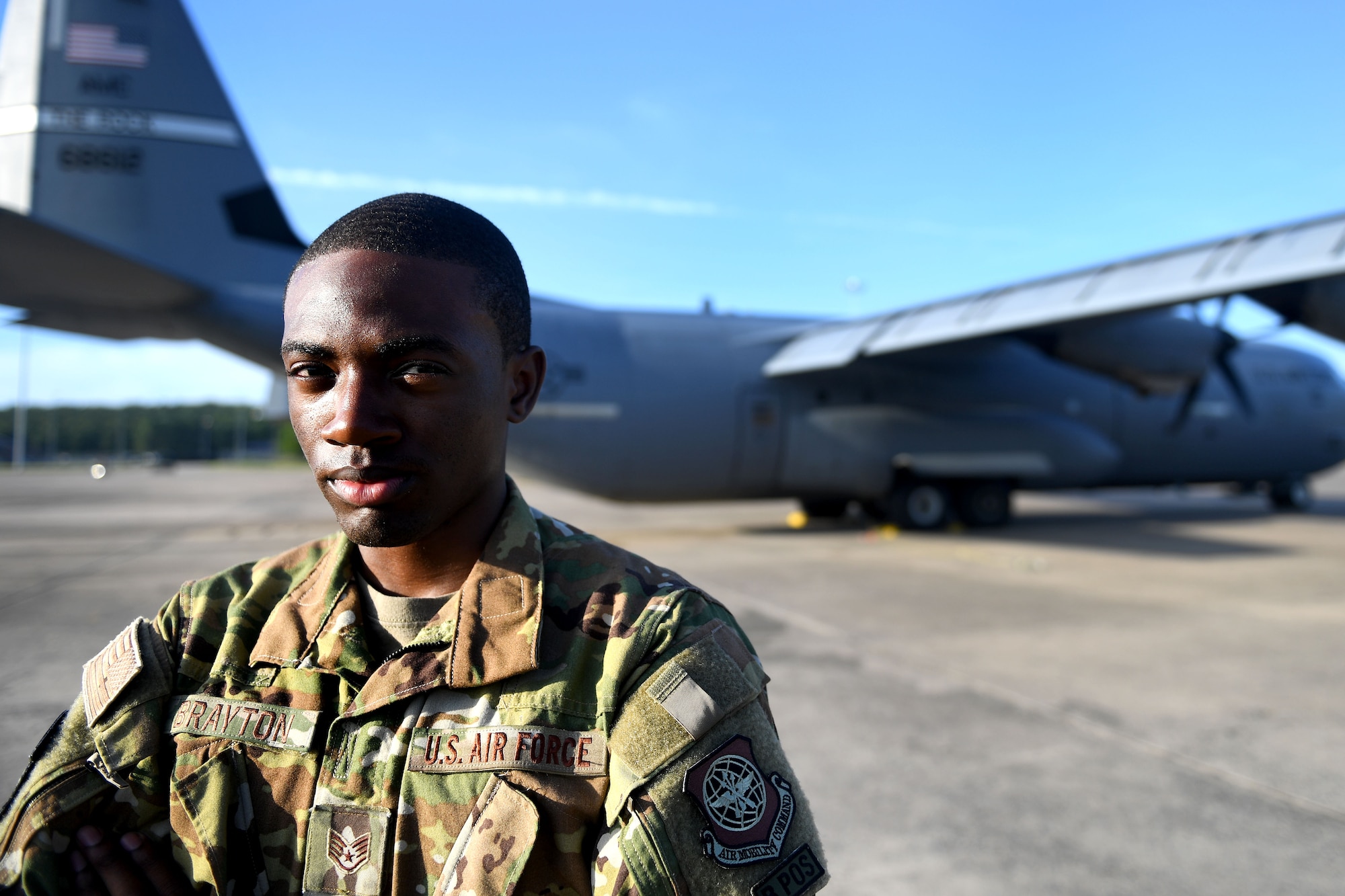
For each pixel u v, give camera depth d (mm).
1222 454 13969
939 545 10617
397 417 778
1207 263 7742
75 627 5793
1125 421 13125
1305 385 14523
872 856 2787
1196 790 3307
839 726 3980
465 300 814
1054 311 8781
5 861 803
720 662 808
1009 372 12328
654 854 698
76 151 8930
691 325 11047
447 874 741
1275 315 8297
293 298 822
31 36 8969
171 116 9172
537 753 767
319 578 932
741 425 10789
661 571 950
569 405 9953
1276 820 3051
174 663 895
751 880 714
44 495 21938
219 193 9359
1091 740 3824
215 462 63656
